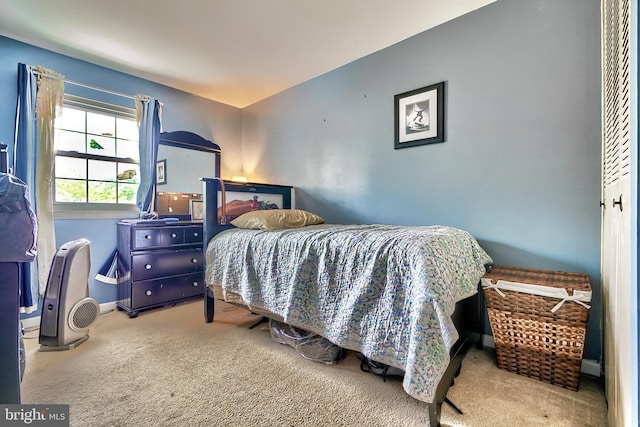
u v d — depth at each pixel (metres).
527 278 1.67
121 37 2.38
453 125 2.22
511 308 1.67
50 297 1.99
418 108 2.39
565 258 1.81
